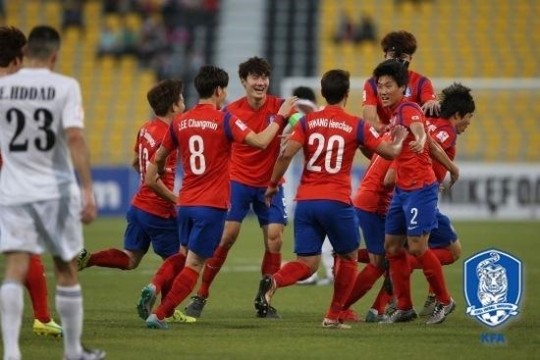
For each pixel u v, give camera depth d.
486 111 108.94
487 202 98.06
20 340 31.91
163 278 35.09
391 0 123.00
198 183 34.06
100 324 35.78
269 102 39.53
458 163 98.75
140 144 37.03
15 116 26.52
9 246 26.52
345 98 33.66
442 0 122.38
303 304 43.25
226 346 30.77
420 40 119.50
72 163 27.31
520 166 97.56
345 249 33.91
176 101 36.78
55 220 26.56
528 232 82.12
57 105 26.39
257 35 122.62
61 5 125.31
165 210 36.75
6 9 125.38
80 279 53.16
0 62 29.61
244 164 39.47
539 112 108.62
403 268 35.94
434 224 35.06
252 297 45.78
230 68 121.00
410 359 28.73
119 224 90.50
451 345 31.14
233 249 71.56
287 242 76.75
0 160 30.41
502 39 119.25
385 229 35.66
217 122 33.75
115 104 117.62
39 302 32.69
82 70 120.31
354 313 37.56
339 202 33.28
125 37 121.25
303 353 29.58
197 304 38.44
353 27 121.50
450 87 38.00
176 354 29.30
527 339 32.47
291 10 123.94
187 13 123.88
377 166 37.12
